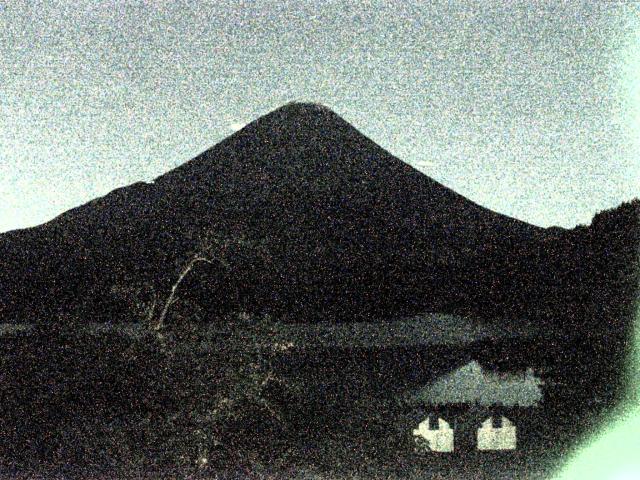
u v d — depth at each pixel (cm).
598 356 1691
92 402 1577
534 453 1415
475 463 1391
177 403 1562
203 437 1480
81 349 1650
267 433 1498
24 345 1691
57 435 1490
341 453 1433
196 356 1647
